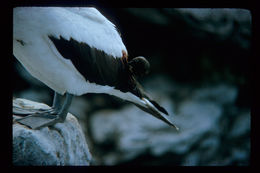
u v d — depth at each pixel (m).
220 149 16.05
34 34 5.70
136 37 18.08
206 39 17.92
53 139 6.06
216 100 17.89
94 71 6.40
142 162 15.20
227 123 17.11
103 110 17.33
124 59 7.10
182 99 17.89
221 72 18.77
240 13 16.73
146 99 7.67
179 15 16.70
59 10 5.80
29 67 6.31
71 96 6.45
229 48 18.11
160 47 18.70
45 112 6.59
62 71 6.12
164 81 18.62
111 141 15.77
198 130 16.17
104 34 6.56
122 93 7.32
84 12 6.32
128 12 16.67
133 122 16.47
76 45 6.00
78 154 6.77
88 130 16.08
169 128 16.20
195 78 18.81
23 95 14.69
